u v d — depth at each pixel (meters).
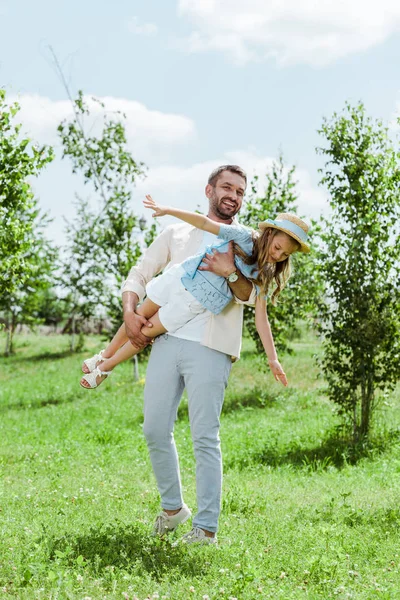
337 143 11.56
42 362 29.95
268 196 17.62
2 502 6.06
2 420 15.49
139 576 4.03
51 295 40.97
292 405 16.31
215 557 4.41
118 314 22.03
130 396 19.08
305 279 16.41
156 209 4.71
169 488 5.00
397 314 11.53
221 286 4.76
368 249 11.53
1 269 10.47
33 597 3.63
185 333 4.84
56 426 14.19
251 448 11.05
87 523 5.29
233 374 20.67
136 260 21.55
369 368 11.65
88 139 21.06
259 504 6.44
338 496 7.17
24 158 10.09
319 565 4.22
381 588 3.99
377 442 11.19
